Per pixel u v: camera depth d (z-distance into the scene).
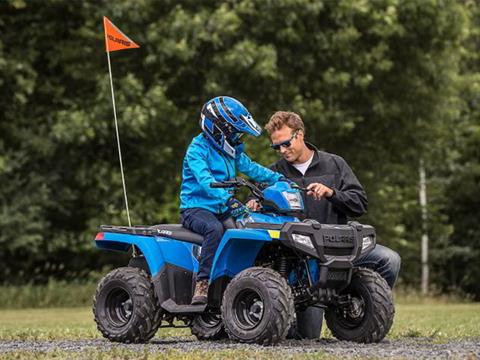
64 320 37.88
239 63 56.81
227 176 20.44
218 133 20.17
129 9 57.72
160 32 57.88
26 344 20.36
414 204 78.94
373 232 19.77
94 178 60.25
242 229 19.17
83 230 62.62
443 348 18.41
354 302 20.36
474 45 83.19
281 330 18.52
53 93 60.22
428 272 82.75
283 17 59.19
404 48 66.19
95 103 58.59
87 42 60.25
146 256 20.47
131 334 20.44
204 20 57.34
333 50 62.06
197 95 61.97
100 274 61.97
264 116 61.03
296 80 62.41
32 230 59.19
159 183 62.22
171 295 20.23
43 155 59.19
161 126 59.12
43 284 63.47
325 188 20.75
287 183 20.12
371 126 67.81
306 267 19.23
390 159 70.81
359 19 62.22
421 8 63.81
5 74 57.09
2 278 62.97
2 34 59.91
